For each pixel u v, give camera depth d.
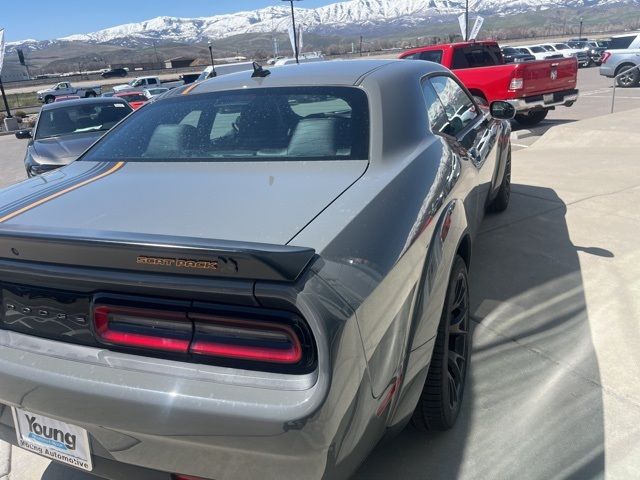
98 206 1.94
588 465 2.12
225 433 1.42
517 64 10.23
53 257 1.58
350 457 1.51
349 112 2.43
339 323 1.40
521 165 7.15
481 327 3.15
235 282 1.40
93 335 1.62
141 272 1.49
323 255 1.51
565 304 3.36
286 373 1.43
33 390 1.64
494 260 4.06
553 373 2.70
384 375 1.61
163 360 1.53
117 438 1.59
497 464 2.17
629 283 3.56
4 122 27.03
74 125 7.96
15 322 1.76
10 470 2.37
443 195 2.23
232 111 2.61
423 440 2.32
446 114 3.15
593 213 4.95
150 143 2.59
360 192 1.88
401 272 1.73
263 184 2.02
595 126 8.90
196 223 1.73
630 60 18.38
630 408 2.42
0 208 2.04
